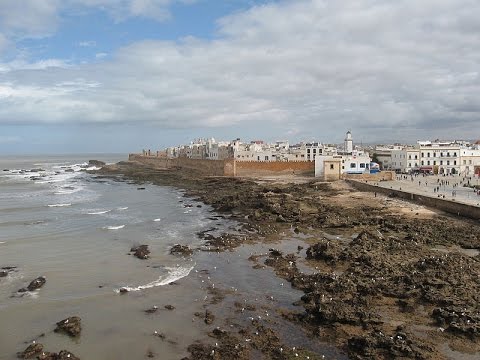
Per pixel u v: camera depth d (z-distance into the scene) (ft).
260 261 150.61
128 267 146.30
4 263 151.12
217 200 293.23
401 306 103.96
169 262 151.23
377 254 140.87
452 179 356.38
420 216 203.41
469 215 195.42
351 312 98.68
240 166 467.93
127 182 473.67
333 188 313.73
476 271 122.62
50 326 102.73
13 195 352.28
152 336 97.14
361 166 405.80
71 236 192.34
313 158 487.20
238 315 105.60
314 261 147.02
